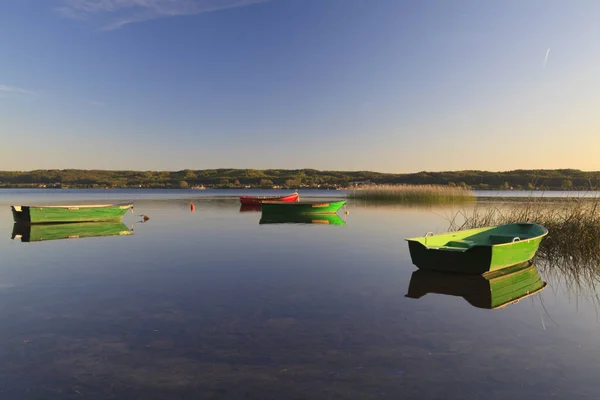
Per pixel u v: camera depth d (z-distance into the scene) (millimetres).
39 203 55469
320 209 31125
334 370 5516
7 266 12672
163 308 8250
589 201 15523
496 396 4895
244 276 11141
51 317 7734
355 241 18047
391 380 5254
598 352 6129
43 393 4980
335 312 7965
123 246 16750
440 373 5441
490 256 10172
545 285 10125
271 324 7277
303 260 13469
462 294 9281
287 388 5055
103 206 27531
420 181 101188
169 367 5609
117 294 9336
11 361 5840
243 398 4840
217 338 6621
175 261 13352
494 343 6449
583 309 8234
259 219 29781
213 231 22125
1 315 7879
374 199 44250
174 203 54750
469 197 40656
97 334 6840
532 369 5562
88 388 5082
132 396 4895
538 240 12023
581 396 4895
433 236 12133
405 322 7406
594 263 12531
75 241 18328
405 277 10984
